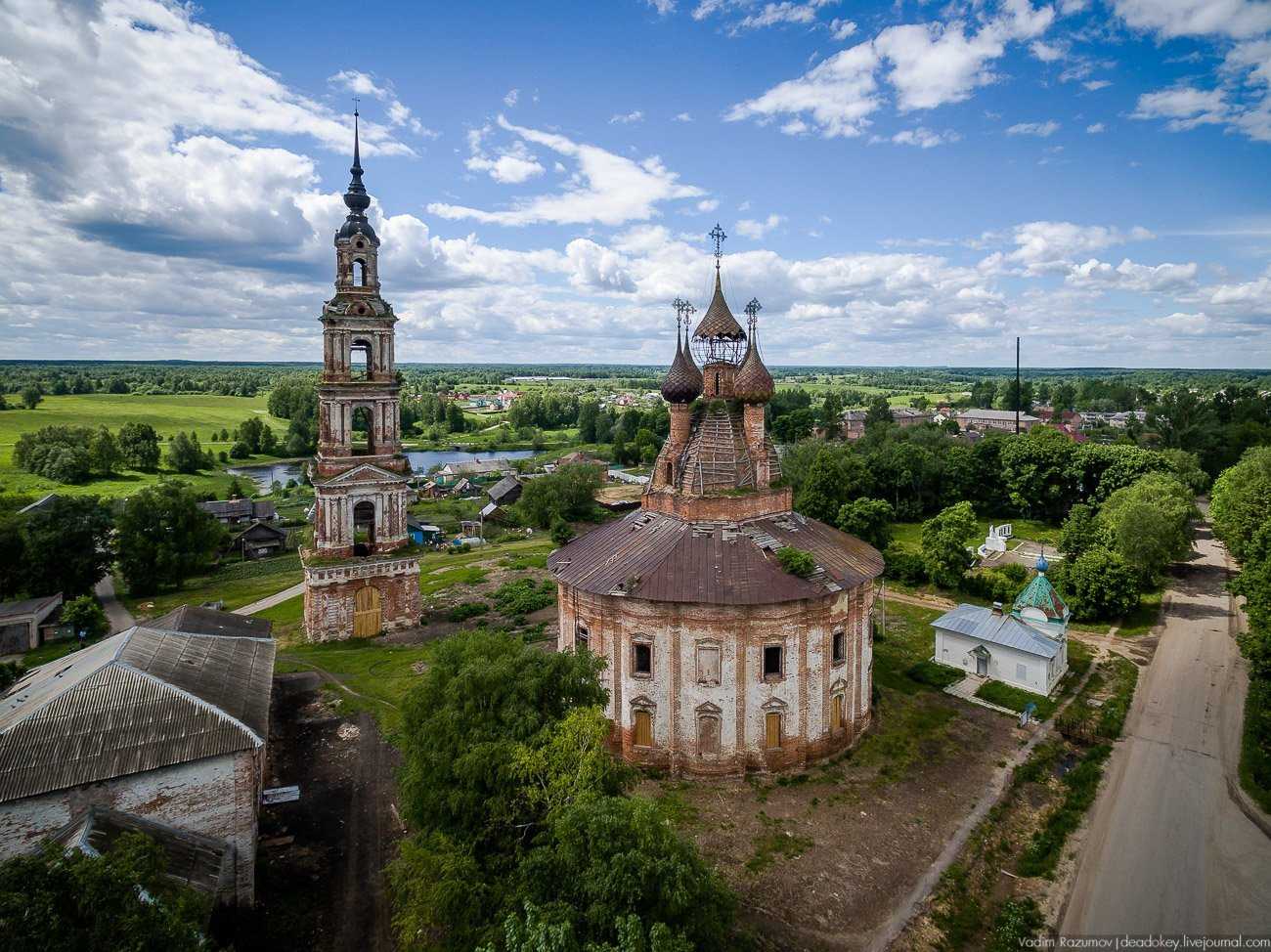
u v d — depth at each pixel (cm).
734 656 4369
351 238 6769
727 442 4997
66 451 16600
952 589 8344
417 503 15662
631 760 4597
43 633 7438
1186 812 4116
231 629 5162
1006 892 3509
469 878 2575
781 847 3797
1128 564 7444
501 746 2938
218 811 3272
